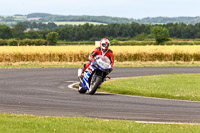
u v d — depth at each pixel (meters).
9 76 32.56
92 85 21.62
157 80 29.33
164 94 21.58
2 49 60.50
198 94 21.94
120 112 15.68
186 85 26.23
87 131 11.50
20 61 60.06
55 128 11.70
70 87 25.64
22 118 13.25
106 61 21.50
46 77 32.44
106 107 16.89
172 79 30.25
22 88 24.02
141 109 16.59
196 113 15.99
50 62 58.31
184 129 12.39
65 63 57.22
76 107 16.66
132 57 65.06
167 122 13.82
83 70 22.52
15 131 10.96
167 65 53.56
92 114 15.04
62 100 18.73
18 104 17.06
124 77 33.94
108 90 23.91
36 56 60.97
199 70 43.94
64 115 14.66
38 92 22.00
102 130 11.77
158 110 16.47
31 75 33.97
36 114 14.74
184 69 45.41
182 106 17.91
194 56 66.69
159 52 65.94
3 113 14.25
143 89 23.58
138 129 12.07
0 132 10.73
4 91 22.11
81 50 62.28
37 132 11.04
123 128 12.09
